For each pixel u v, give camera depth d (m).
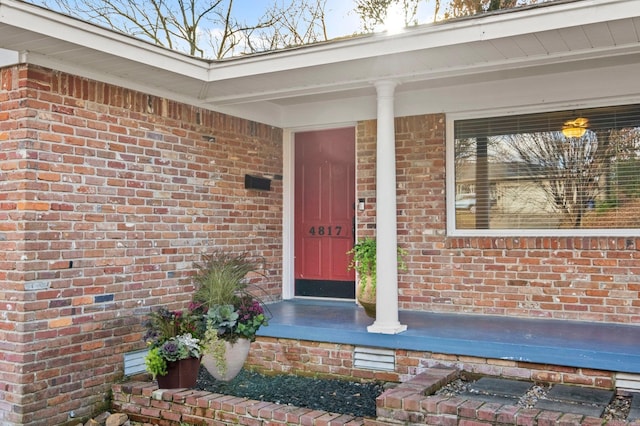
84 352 4.80
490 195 5.97
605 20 3.87
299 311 6.30
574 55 4.53
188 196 5.84
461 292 5.98
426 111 6.17
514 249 5.74
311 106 6.94
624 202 5.39
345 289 7.02
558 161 5.67
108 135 5.07
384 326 5.07
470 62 4.82
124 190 5.19
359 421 4.01
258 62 5.12
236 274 5.50
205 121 6.06
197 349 4.79
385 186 5.14
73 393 4.71
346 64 4.86
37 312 4.48
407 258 6.24
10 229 4.47
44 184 4.55
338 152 7.12
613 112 5.44
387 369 5.05
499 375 4.60
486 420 3.54
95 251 4.92
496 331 5.02
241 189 6.52
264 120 6.87
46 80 4.60
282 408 4.24
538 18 4.07
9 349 4.43
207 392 4.67
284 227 7.20
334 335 5.26
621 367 4.13
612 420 3.41
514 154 5.86
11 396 4.40
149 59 4.82
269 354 5.60
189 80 5.32
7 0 3.84
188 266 5.79
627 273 5.26
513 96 5.75
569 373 4.34
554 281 5.56
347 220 7.05
